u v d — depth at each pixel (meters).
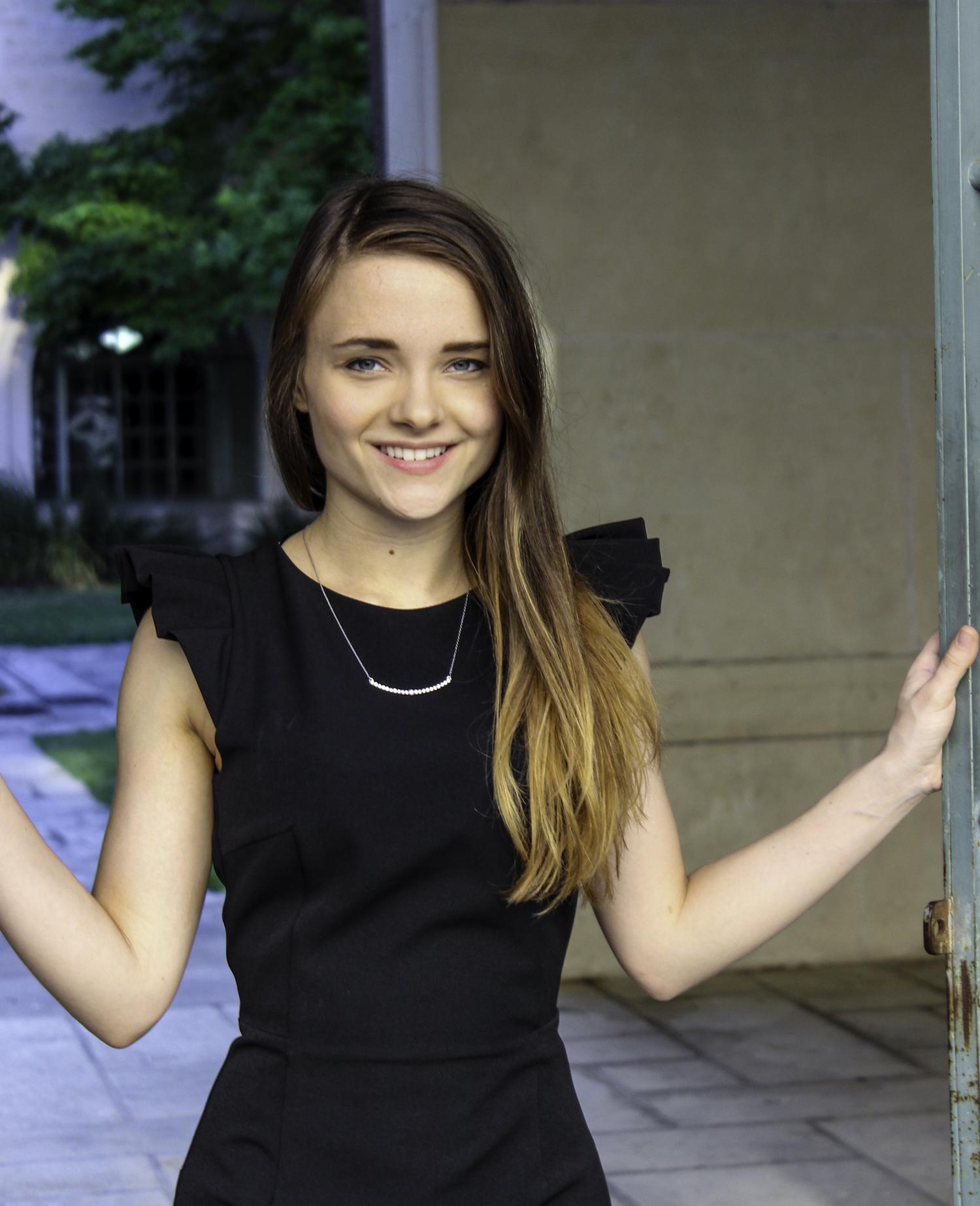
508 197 4.77
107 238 18.95
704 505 4.92
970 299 1.51
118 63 19.03
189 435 21.12
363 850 1.37
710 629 4.95
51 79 19.47
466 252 1.38
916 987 4.86
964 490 1.51
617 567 1.58
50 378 20.67
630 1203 3.30
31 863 1.35
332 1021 1.36
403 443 1.41
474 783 1.39
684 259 4.87
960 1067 1.56
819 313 4.95
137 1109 3.91
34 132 19.47
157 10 18.75
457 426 1.42
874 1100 3.91
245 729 1.38
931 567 5.02
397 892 1.38
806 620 4.98
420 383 1.39
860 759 4.98
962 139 1.52
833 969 5.07
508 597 1.45
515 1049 1.39
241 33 19.02
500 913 1.39
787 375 4.94
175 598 1.41
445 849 1.38
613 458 4.87
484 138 4.75
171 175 19.20
